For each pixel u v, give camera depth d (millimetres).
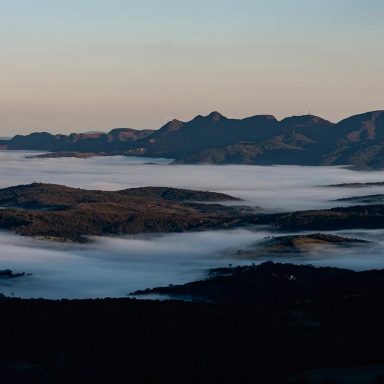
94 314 162625
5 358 142375
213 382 126688
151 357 143375
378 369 127938
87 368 139250
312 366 132500
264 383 124688
